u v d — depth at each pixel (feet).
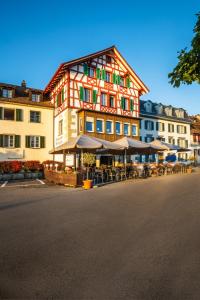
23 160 77.25
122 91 85.56
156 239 15.51
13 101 76.59
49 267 11.91
